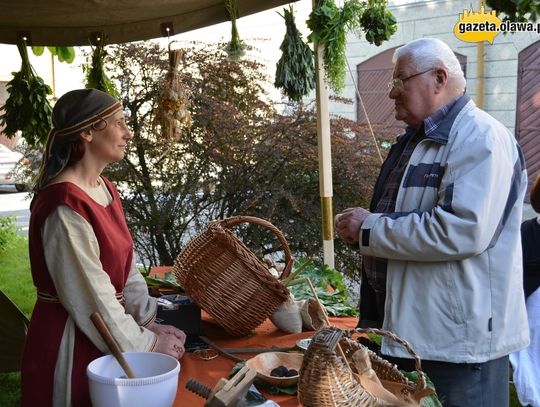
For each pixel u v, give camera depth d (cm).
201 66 561
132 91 562
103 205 190
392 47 966
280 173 532
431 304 203
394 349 206
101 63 382
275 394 168
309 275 280
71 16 357
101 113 182
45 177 180
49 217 173
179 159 554
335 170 516
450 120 209
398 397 151
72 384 174
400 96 218
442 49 214
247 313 212
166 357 152
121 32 378
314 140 528
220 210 559
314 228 520
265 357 184
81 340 177
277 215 529
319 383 135
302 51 323
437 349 202
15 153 1193
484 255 204
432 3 931
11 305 327
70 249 171
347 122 543
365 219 211
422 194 209
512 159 208
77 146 183
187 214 561
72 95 184
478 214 191
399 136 243
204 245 208
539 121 876
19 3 331
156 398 136
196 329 212
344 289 280
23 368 180
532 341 304
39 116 371
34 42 377
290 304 223
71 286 172
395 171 227
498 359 210
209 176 548
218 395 122
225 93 563
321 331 142
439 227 195
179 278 212
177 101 341
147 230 561
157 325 202
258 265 208
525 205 890
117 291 190
